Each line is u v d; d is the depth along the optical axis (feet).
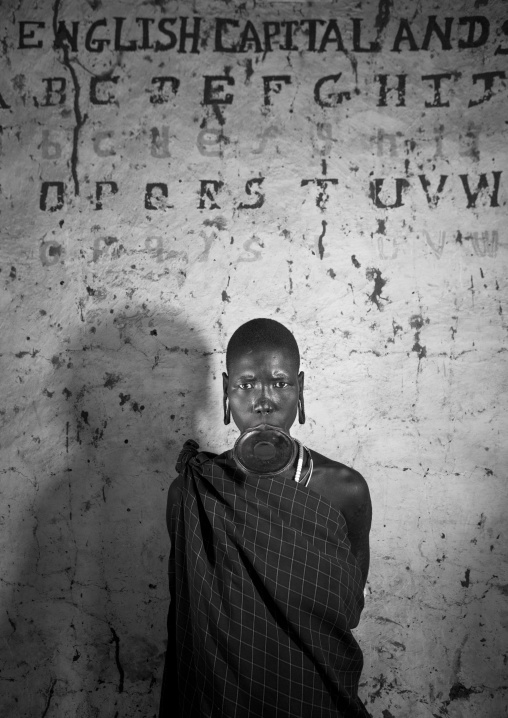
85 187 6.96
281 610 4.64
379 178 6.88
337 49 6.91
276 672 4.62
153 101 6.96
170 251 6.91
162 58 6.96
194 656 4.89
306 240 6.88
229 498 4.80
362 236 6.86
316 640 4.66
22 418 6.89
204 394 6.87
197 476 5.04
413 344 6.81
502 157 6.80
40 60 6.98
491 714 6.58
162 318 6.90
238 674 4.62
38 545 6.83
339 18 6.91
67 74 6.98
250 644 4.62
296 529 4.73
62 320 6.93
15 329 6.93
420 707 6.63
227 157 6.93
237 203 6.91
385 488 6.77
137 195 6.93
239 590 4.67
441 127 6.85
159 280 6.91
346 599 4.80
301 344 6.84
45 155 6.96
